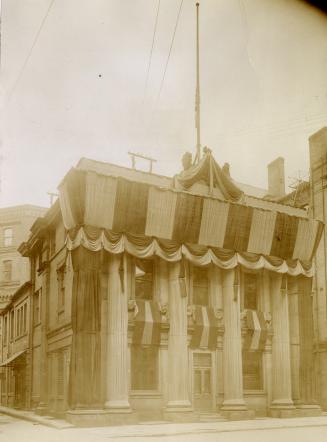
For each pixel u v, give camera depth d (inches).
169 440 666.2
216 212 1043.9
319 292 1305.4
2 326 1763.0
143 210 976.9
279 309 1106.7
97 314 917.2
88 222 937.5
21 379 1413.6
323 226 1162.6
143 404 949.8
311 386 1106.1
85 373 891.4
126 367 919.7
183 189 1057.5
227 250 1058.7
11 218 1833.2
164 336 987.9
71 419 869.8
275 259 1105.4
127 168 1031.0
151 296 1007.6
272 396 1078.4
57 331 1095.0
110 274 949.8
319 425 865.5
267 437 697.6
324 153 1307.8
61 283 1113.4
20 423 975.6
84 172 930.7
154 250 980.6
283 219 1112.2
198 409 1002.1
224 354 1040.2
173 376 968.9
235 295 1055.6
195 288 1058.1
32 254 1386.6
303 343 1119.0
